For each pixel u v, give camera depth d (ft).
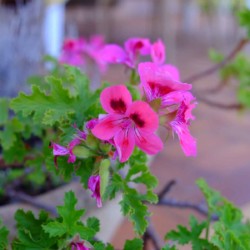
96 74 2.83
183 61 4.96
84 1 6.21
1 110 1.32
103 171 0.84
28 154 1.41
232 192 2.48
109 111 0.83
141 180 1.03
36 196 1.61
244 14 1.86
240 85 2.33
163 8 4.69
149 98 0.88
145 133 0.83
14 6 2.10
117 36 5.98
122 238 2.08
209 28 6.50
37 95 1.06
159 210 2.28
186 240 1.09
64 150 0.90
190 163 2.77
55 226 0.91
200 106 3.76
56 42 2.93
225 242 1.01
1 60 2.08
